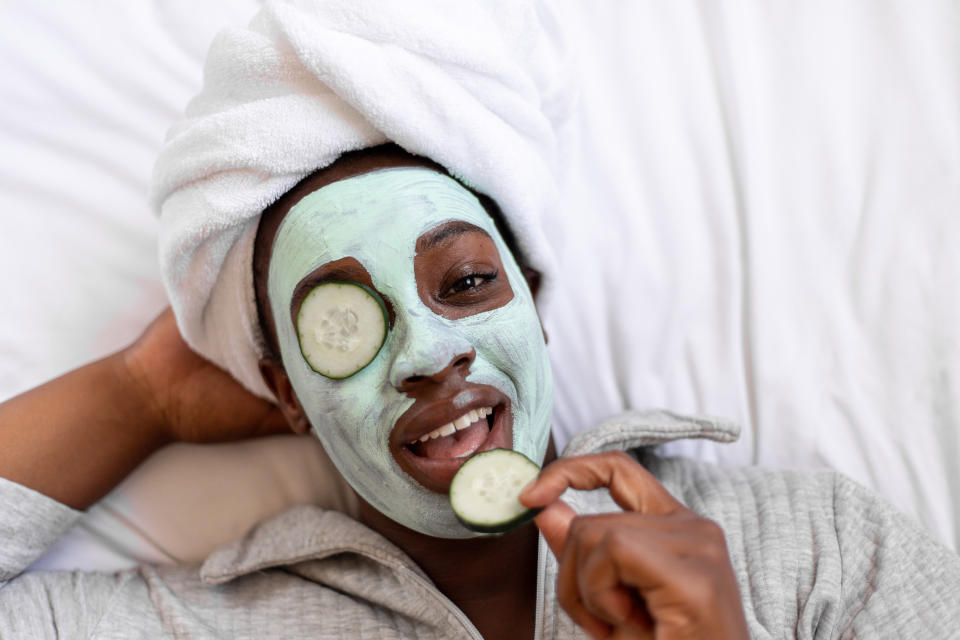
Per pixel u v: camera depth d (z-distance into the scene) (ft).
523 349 3.35
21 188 4.61
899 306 4.48
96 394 4.20
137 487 4.49
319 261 3.29
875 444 4.45
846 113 4.63
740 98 4.66
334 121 3.37
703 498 4.11
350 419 3.27
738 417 4.62
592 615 2.51
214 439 4.49
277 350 3.81
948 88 4.56
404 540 3.80
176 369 4.33
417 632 3.76
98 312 4.60
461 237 3.30
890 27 4.63
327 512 4.24
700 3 4.74
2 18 4.62
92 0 4.67
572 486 2.62
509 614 3.77
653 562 2.26
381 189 3.36
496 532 2.61
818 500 3.94
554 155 4.03
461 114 3.39
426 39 3.34
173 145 3.53
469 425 3.32
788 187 4.64
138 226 4.64
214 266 3.67
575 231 4.70
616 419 4.30
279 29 3.32
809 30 4.68
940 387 4.41
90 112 4.65
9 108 4.61
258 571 4.21
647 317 4.67
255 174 3.41
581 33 4.75
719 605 2.28
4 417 4.02
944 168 4.50
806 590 3.62
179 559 4.51
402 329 3.20
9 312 4.53
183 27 4.68
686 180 4.68
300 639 3.81
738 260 4.63
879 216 4.53
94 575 4.20
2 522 3.82
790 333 4.57
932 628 3.34
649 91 4.73
